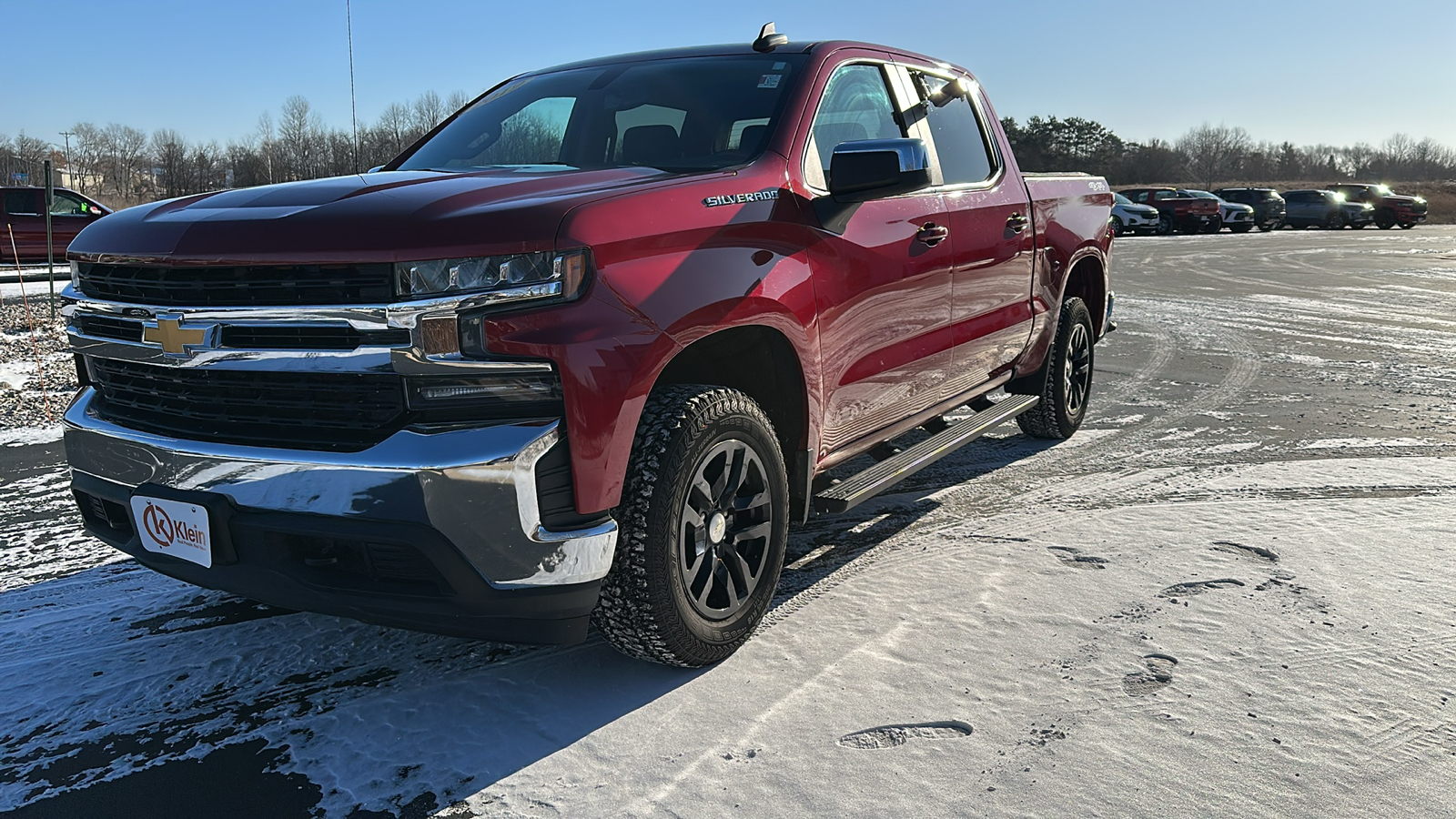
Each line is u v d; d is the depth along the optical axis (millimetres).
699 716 2326
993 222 3953
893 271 3217
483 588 2150
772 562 2752
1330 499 3936
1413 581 3035
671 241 2404
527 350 2129
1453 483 4121
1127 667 2508
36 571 3391
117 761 2217
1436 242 27125
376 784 2096
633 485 2332
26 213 19078
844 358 3016
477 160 3402
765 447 2678
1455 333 8992
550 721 2332
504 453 2104
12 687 2555
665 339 2312
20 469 4754
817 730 2246
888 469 3355
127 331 2516
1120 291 13672
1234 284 14609
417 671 2619
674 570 2398
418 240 2129
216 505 2254
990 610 2895
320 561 2250
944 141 3877
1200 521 3684
